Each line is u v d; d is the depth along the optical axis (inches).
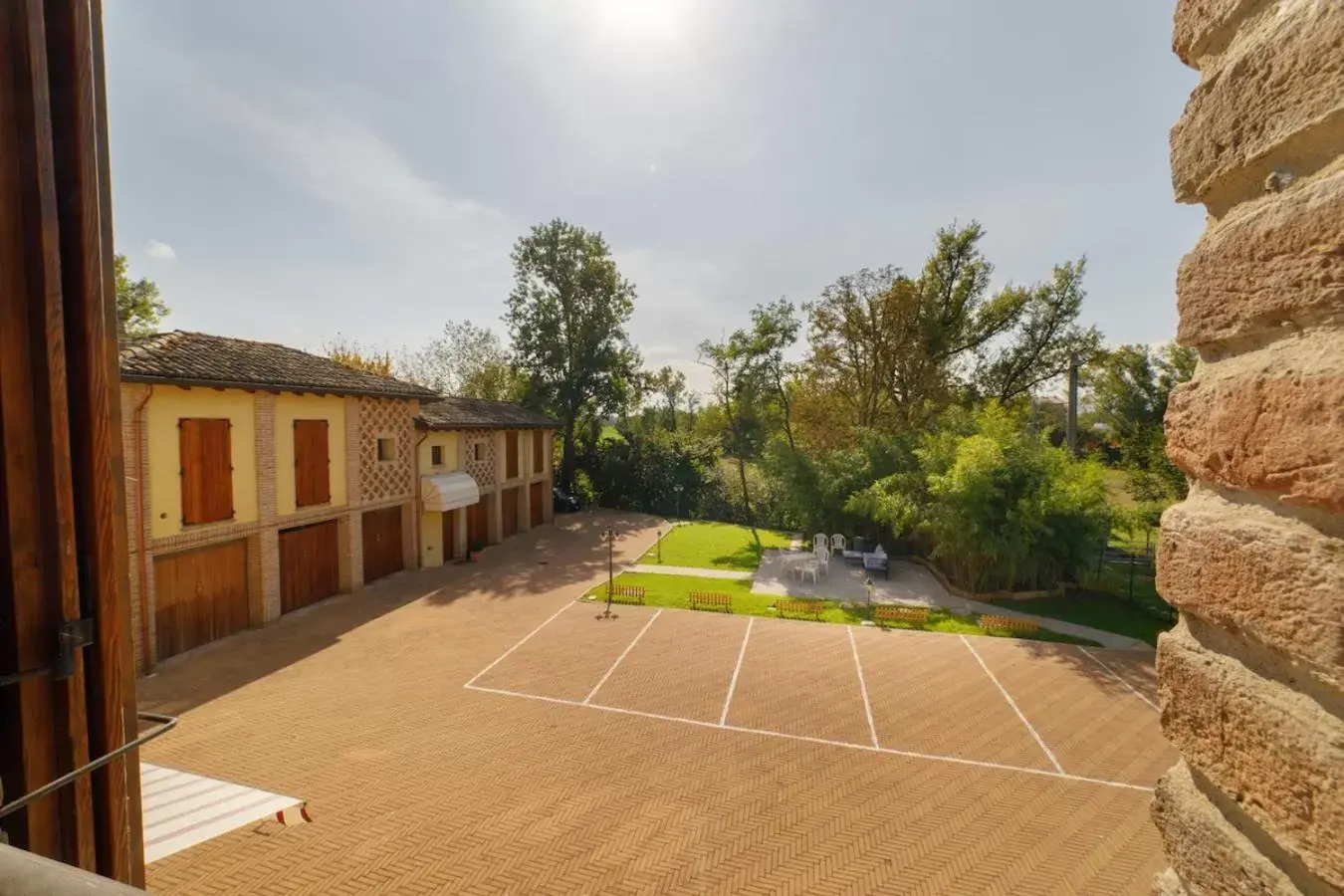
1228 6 50.1
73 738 93.5
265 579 672.4
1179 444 54.7
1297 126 41.1
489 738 451.8
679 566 1024.9
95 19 99.6
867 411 1307.8
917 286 1234.0
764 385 1507.1
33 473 88.4
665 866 321.4
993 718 494.0
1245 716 44.9
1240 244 46.4
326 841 336.2
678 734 461.7
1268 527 42.9
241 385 612.7
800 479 1147.3
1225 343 49.9
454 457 1023.6
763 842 340.8
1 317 84.2
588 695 527.2
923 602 834.8
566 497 1604.3
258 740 443.2
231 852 326.0
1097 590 891.4
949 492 856.3
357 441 804.6
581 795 381.1
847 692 541.0
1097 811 371.9
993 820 362.0
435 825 350.9
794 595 856.9
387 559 896.9
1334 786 36.8
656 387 1770.4
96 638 98.3
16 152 86.1
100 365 98.2
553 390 1633.9
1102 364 1205.1
